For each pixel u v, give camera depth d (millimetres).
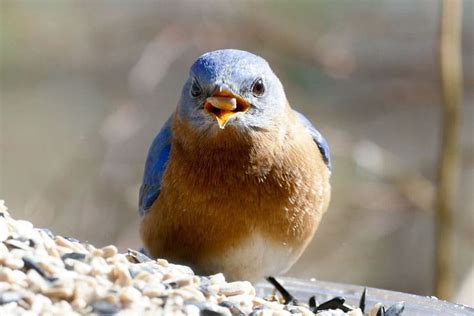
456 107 13922
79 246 7840
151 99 16422
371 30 16969
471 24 17266
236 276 9156
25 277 7203
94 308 6906
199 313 7211
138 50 17094
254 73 8859
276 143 8883
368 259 15984
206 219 8883
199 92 8867
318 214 9273
